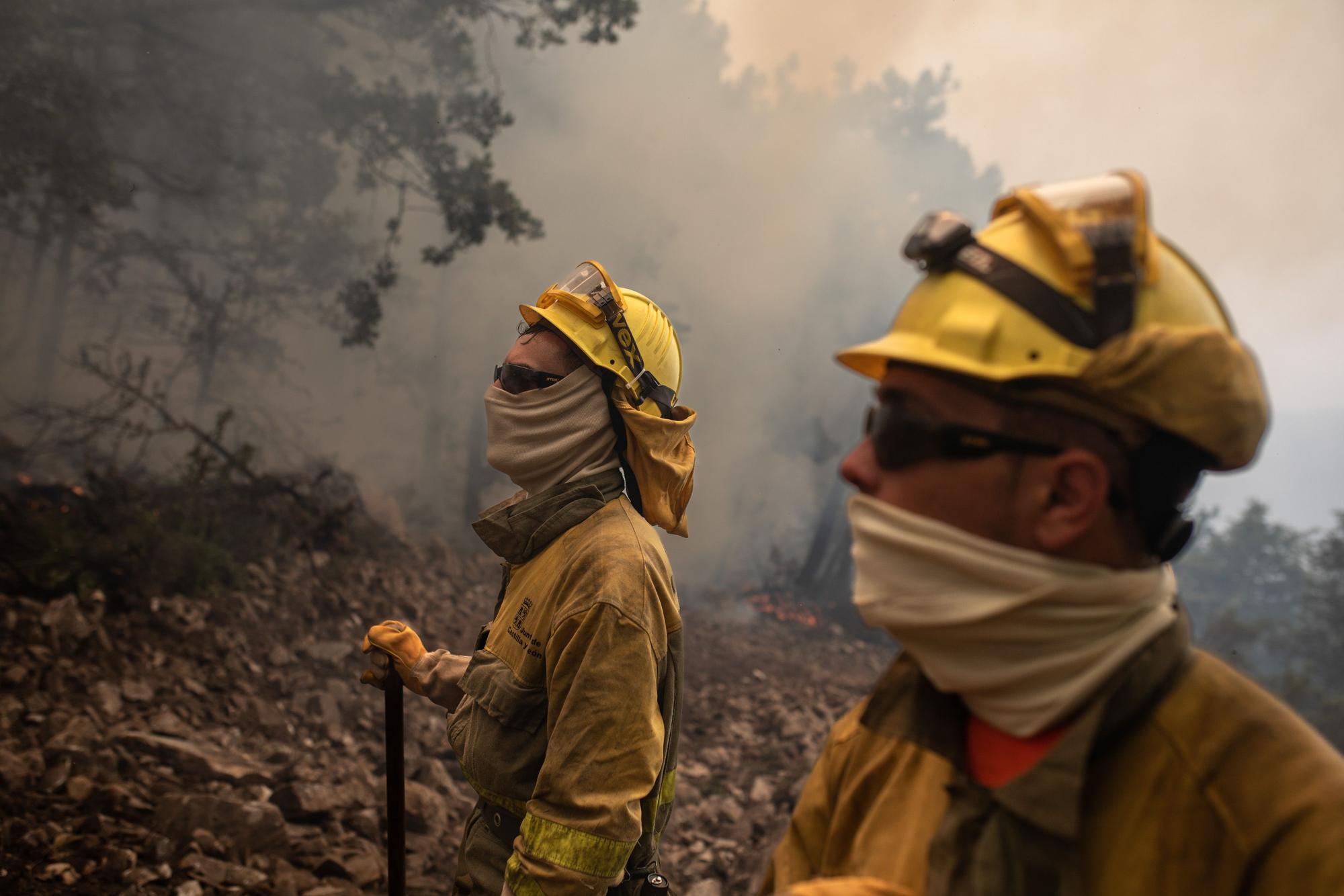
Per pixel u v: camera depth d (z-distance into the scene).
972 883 0.74
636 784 1.75
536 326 2.11
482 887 1.88
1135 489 0.75
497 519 2.03
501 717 1.87
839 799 1.02
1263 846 0.68
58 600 6.41
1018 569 0.74
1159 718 0.74
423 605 10.16
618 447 2.12
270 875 3.90
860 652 17.31
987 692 0.78
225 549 8.72
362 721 6.52
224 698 6.23
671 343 2.20
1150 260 0.75
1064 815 0.72
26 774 4.25
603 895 1.72
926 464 0.78
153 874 3.66
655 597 1.87
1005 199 0.83
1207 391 0.70
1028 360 0.75
